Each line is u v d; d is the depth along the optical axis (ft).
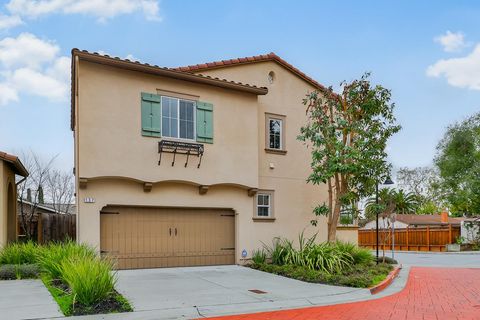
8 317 24.85
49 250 39.86
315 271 42.50
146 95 45.09
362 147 51.47
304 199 57.57
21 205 76.59
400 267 58.65
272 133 56.29
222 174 49.08
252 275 43.14
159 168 45.01
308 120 58.95
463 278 49.37
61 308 26.86
